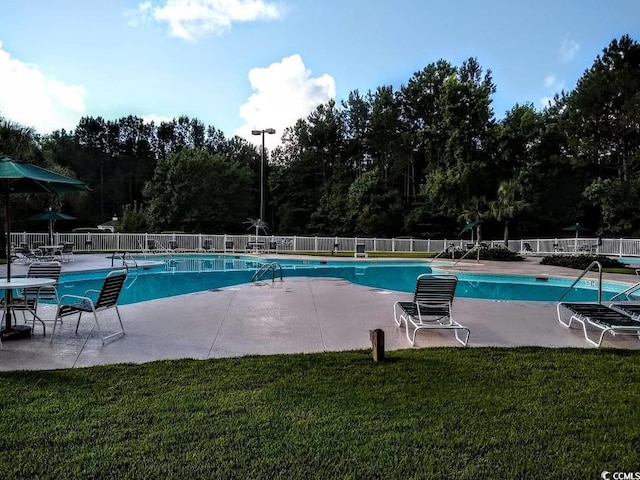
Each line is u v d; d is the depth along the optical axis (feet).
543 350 17.06
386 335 19.66
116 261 56.24
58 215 56.59
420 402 11.60
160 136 181.88
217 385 12.74
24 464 8.25
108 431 9.68
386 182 123.95
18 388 12.34
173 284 43.14
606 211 93.15
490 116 115.14
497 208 96.02
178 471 8.09
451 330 20.61
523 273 48.39
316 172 145.48
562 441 9.48
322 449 8.99
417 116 133.28
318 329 20.49
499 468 8.34
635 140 98.68
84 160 163.73
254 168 159.84
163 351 16.52
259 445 9.13
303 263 67.10
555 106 120.78
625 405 11.49
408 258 70.28
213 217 123.65
